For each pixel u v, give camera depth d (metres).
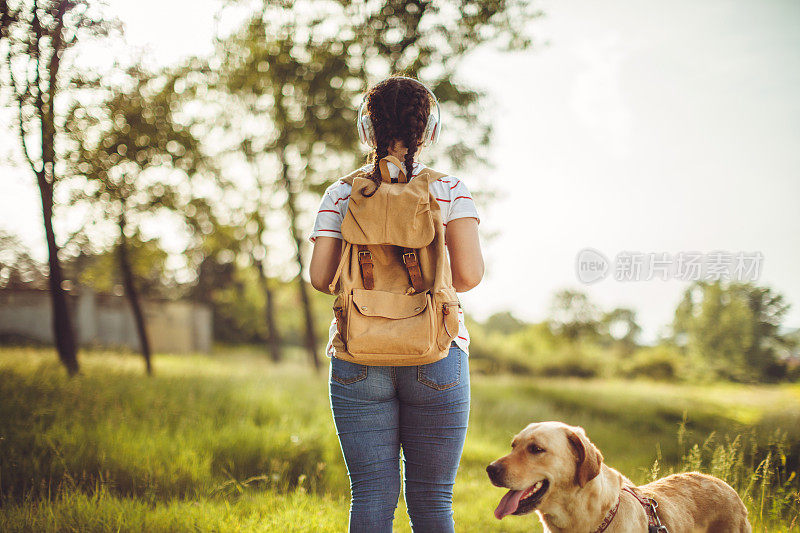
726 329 37.12
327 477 5.08
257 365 21.73
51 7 7.96
